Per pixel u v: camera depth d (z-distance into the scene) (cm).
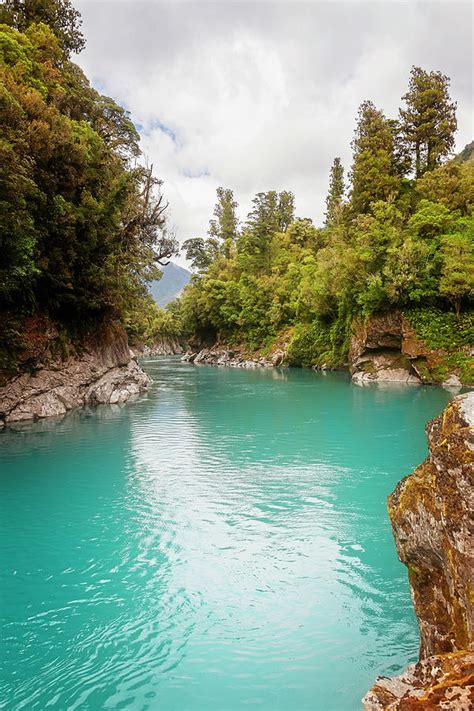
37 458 1449
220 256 8131
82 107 3164
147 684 507
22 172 1666
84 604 665
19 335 2033
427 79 4559
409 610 640
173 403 2641
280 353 5556
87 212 2308
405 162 4731
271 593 687
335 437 1677
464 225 3503
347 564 770
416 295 3253
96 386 2631
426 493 452
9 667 537
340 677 512
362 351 3681
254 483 1184
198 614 637
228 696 487
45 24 3253
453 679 287
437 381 3108
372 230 3597
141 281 3369
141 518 974
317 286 4531
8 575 749
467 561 365
